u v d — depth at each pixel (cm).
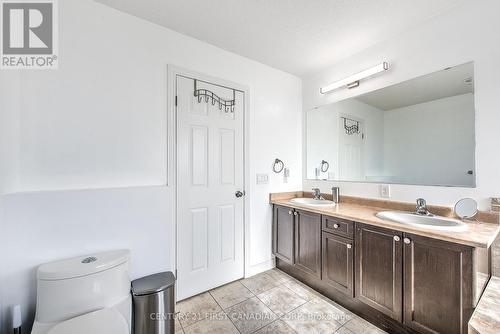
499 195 143
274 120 256
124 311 128
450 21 162
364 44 207
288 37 196
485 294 125
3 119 115
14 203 120
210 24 178
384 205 199
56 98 141
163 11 163
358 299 166
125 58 165
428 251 130
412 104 184
